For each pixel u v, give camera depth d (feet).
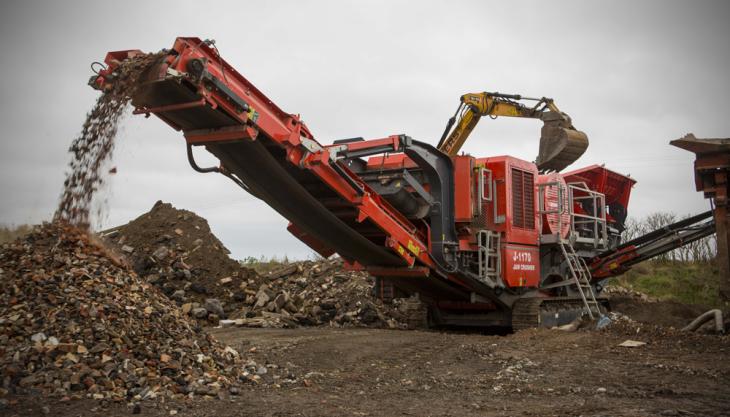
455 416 19.90
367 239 40.40
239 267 55.93
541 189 48.67
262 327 46.68
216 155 33.60
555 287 50.11
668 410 20.39
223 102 30.01
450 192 43.55
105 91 29.22
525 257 46.37
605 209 56.75
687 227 51.06
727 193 41.24
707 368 28.76
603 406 21.24
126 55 29.99
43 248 27.07
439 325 51.03
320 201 38.60
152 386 21.38
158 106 29.81
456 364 30.22
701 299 71.87
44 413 18.43
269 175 34.60
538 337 38.34
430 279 43.93
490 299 46.11
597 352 33.40
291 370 27.63
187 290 52.19
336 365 29.53
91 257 27.17
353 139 39.88
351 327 49.06
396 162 45.34
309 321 50.75
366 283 55.88
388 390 24.21
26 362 20.89
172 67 27.99
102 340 22.56
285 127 33.30
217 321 47.62
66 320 22.91
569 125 61.87
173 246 56.13
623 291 70.95
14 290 24.02
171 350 23.76
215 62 30.14
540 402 22.12
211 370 23.84
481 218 45.47
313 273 59.47
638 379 26.45
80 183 28.99
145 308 25.45
